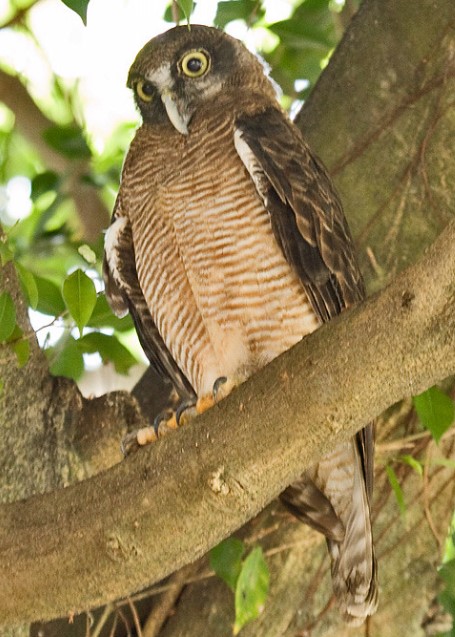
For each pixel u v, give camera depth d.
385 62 10.88
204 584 9.81
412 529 9.98
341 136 10.78
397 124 10.62
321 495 9.65
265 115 10.08
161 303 10.05
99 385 14.77
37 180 14.21
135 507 6.95
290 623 9.58
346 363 6.51
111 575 7.05
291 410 6.69
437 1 10.88
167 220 9.80
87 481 7.14
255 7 13.45
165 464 6.95
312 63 14.79
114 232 10.40
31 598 7.11
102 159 15.40
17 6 15.94
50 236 14.20
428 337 6.29
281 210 9.42
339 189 10.58
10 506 7.18
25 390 9.26
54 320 8.97
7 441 9.09
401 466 10.01
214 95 10.50
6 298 8.11
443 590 9.71
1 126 18.53
